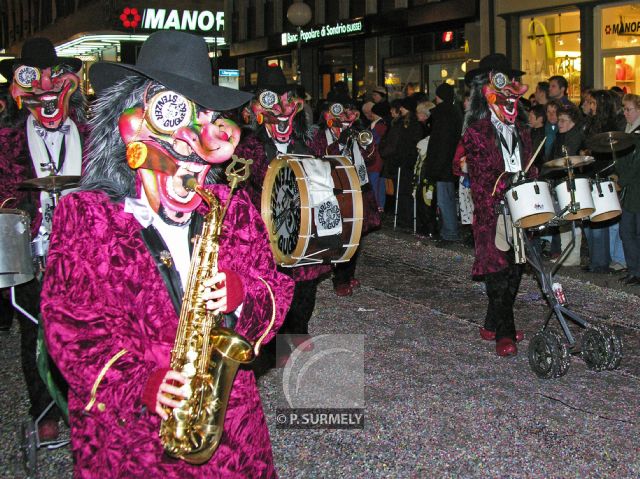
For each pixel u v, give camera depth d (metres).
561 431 4.29
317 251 4.93
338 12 20.11
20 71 4.30
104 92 2.14
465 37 15.09
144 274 2.04
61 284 1.98
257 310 2.18
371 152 7.08
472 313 6.68
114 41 27.12
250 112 5.68
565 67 12.97
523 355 5.56
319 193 4.88
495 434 4.27
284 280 2.31
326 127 7.25
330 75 20.86
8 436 4.39
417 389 4.91
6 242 3.57
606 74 12.22
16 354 5.86
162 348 2.04
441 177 9.58
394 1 17.39
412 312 6.73
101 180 2.10
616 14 11.92
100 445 1.98
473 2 14.55
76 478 2.01
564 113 7.89
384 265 8.66
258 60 24.98
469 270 8.31
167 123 2.04
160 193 2.07
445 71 15.98
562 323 5.11
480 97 5.34
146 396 1.93
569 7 12.68
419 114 10.45
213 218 2.08
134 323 2.04
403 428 4.35
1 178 4.27
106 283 2.01
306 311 5.43
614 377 5.11
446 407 4.62
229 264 2.17
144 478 1.97
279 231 5.00
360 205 5.07
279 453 4.09
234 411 2.11
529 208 4.81
